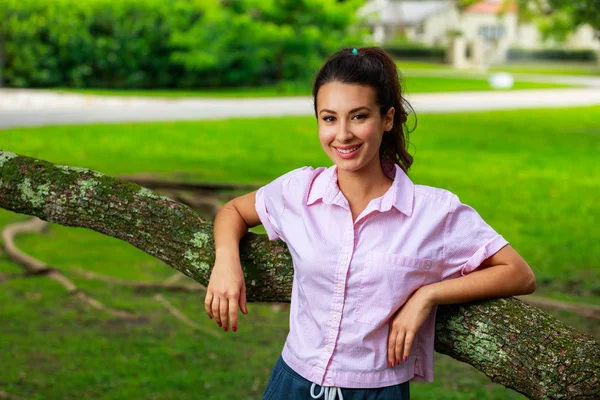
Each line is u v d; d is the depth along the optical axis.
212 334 5.71
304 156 13.55
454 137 16.14
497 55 57.50
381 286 2.00
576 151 14.68
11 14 25.16
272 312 6.23
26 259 7.28
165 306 6.33
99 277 6.99
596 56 56.50
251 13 28.08
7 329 5.68
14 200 2.42
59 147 13.58
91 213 2.38
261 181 11.01
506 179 11.70
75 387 4.71
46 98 22.66
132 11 26.25
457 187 10.98
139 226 2.36
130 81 26.72
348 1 27.67
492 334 2.04
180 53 26.42
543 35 52.28
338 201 2.04
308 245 2.06
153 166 12.02
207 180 10.84
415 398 4.61
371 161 2.04
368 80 1.94
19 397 4.53
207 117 19.03
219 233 2.22
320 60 27.67
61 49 25.88
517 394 4.70
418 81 32.84
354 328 2.02
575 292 6.73
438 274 2.04
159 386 4.76
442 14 66.25
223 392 4.70
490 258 2.05
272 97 24.94
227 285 2.09
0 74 25.41
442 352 2.19
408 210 2.02
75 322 5.90
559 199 10.39
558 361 1.97
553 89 30.28
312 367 2.05
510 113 21.03
